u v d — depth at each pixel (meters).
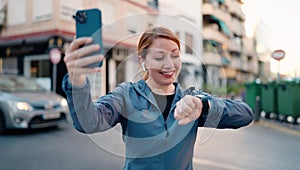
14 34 11.63
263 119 7.14
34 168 3.28
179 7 8.29
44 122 5.16
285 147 4.26
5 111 5.03
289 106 6.18
